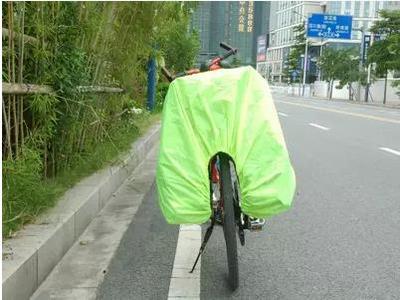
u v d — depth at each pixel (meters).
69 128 5.88
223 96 3.78
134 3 7.59
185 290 4.00
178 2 8.88
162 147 3.77
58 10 5.32
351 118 21.75
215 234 5.34
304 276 4.30
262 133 3.74
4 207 4.27
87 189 5.84
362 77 52.22
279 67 120.06
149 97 16.47
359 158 10.36
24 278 3.66
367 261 4.65
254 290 4.02
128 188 7.31
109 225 5.57
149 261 4.58
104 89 7.24
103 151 7.30
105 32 6.79
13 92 4.47
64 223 4.61
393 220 5.95
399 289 4.07
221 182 3.77
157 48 11.71
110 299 3.82
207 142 3.73
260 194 3.64
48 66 5.25
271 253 4.83
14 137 4.91
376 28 46.75
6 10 4.65
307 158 10.30
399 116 24.67
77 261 4.52
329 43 95.06
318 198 6.92
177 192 3.69
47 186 5.33
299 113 24.81
